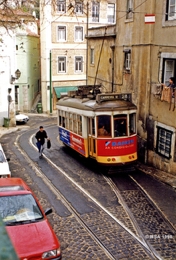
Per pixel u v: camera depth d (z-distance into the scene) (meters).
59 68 36.31
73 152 16.94
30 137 21.39
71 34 35.78
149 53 13.88
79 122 14.00
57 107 17.62
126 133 12.60
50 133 22.98
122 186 11.42
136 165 14.40
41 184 11.62
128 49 16.28
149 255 6.75
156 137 13.58
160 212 9.10
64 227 8.10
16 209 6.43
